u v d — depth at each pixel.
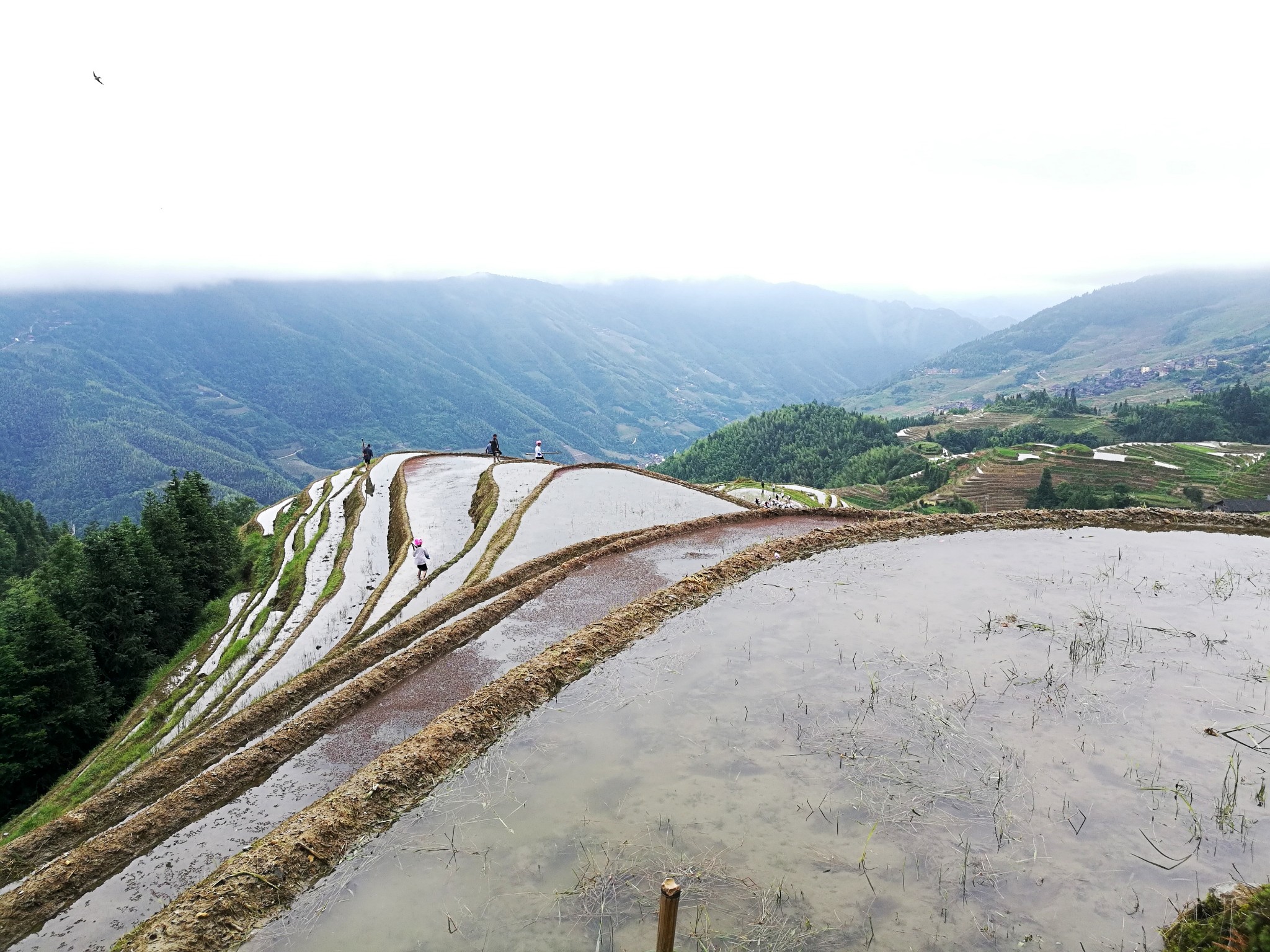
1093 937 5.32
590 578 15.94
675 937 5.38
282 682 19.97
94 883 7.46
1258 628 10.92
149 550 34.91
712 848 6.44
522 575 17.03
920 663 10.14
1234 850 6.18
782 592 13.48
